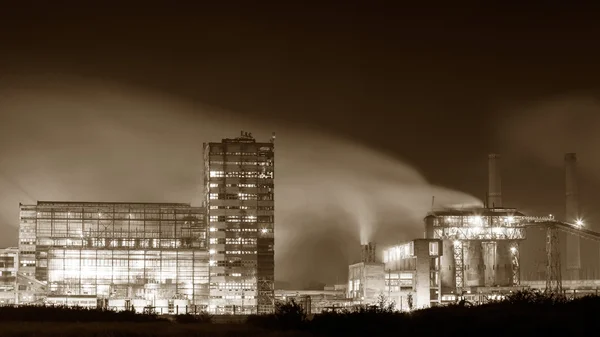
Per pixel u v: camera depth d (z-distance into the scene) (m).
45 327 90.38
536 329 72.56
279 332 82.31
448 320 82.50
